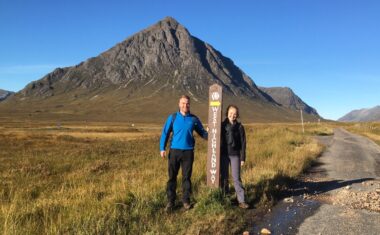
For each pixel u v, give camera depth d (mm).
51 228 3451
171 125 4387
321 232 3762
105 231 3453
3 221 3686
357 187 6164
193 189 5082
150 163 8641
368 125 44875
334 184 6426
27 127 51125
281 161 7918
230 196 4781
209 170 4777
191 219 3969
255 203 4797
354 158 10547
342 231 3793
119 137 23906
